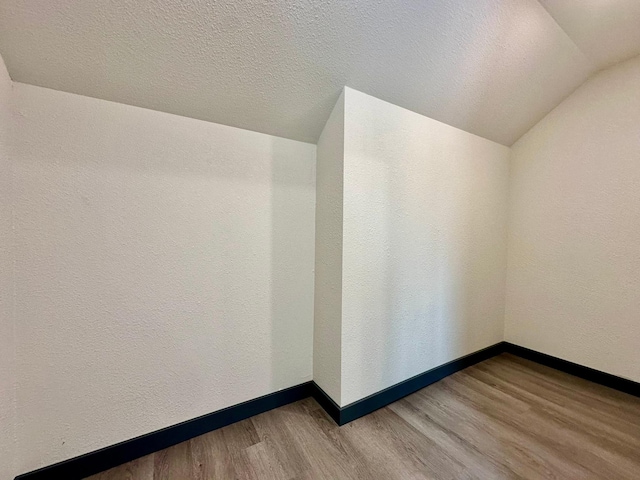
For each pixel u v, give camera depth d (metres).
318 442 1.25
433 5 1.15
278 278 1.47
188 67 1.05
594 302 1.85
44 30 0.85
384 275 1.51
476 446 1.24
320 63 1.19
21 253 0.94
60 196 1.00
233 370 1.37
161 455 1.17
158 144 1.15
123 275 1.11
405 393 1.63
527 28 1.40
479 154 2.00
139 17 0.89
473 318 2.04
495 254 2.18
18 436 0.95
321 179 1.50
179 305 1.23
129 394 1.14
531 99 1.86
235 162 1.33
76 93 1.00
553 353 2.04
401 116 1.53
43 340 0.98
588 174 1.87
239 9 0.95
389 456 1.18
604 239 1.81
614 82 1.75
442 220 1.78
